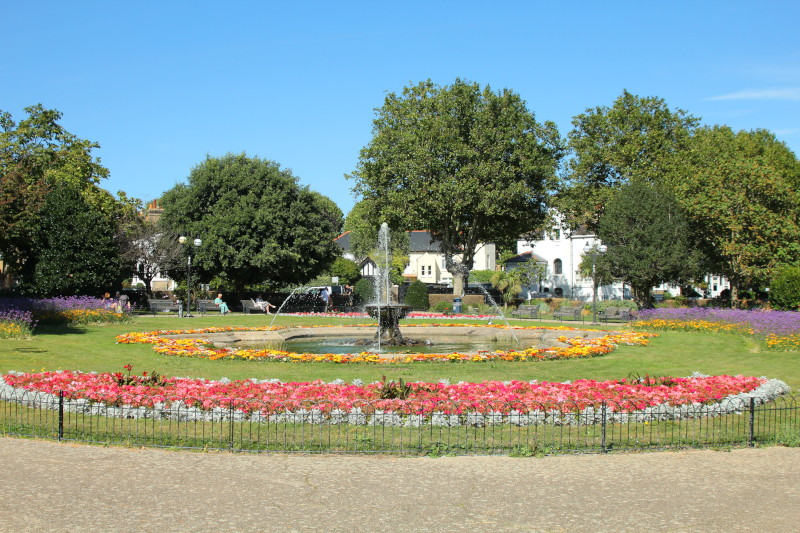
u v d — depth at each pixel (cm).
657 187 3478
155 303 3875
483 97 4312
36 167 3919
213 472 771
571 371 1522
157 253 4206
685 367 1595
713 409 1036
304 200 4438
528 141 4222
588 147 4853
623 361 1691
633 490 717
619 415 1007
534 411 991
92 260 3102
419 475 764
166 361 1652
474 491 710
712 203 3341
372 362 1639
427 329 2592
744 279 3678
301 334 2538
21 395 1078
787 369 1560
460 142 4150
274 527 605
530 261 5644
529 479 752
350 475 762
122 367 1535
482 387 1141
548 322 3212
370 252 8056
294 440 898
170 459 823
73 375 1228
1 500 670
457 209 4150
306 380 1359
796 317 2194
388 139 4488
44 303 2589
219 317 3372
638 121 4766
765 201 3422
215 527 604
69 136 4353
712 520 631
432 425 971
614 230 3294
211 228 4112
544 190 4328
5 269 4419
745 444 907
